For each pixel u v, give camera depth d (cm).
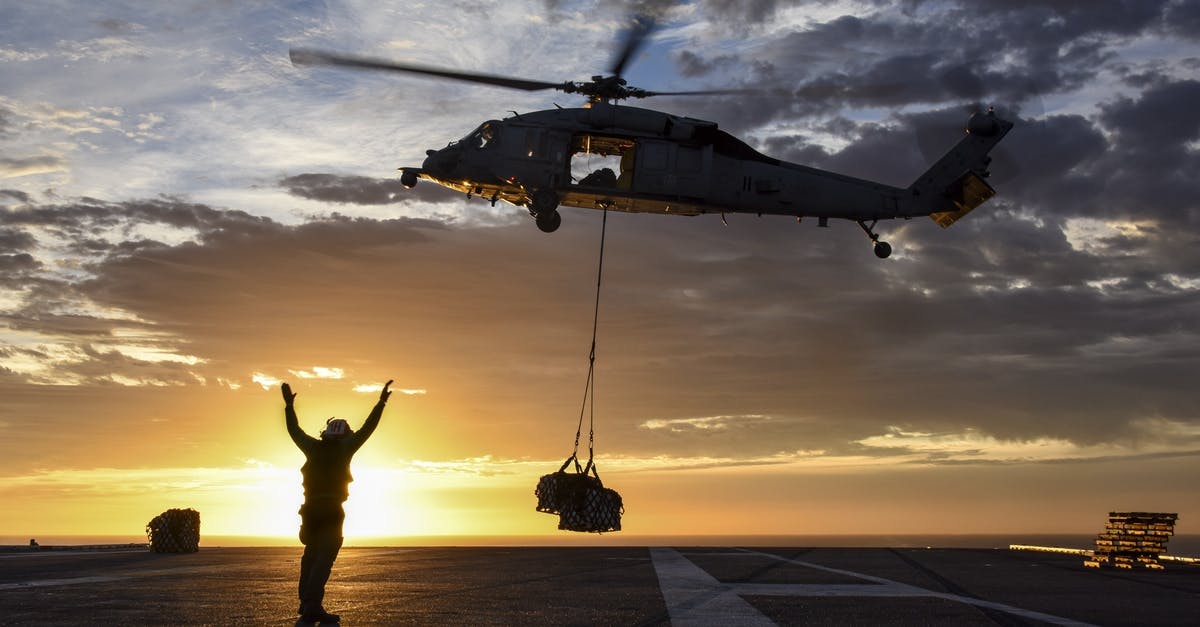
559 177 2325
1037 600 1000
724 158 2450
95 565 1473
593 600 957
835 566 1495
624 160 2423
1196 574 1407
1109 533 1570
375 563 1518
